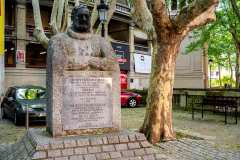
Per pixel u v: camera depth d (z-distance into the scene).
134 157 5.49
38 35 13.77
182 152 7.47
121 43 32.53
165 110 8.95
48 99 5.96
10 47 26.02
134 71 33.91
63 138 5.48
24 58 26.11
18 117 12.30
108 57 6.11
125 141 5.67
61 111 5.66
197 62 33.06
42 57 27.66
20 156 5.38
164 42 8.77
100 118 5.96
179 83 34.09
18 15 25.94
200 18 8.60
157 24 8.45
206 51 29.53
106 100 6.04
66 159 5.05
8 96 14.50
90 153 5.27
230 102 13.07
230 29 20.70
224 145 8.29
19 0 25.81
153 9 8.14
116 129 6.09
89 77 5.91
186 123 12.91
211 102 14.16
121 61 32.31
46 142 5.20
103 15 13.07
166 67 8.92
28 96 13.52
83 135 5.77
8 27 25.67
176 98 20.16
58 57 5.72
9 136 9.90
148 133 8.80
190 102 18.92
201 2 7.58
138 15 9.86
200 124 12.60
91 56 6.00
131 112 18.56
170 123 9.05
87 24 6.07
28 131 6.32
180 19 8.22
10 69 25.41
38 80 26.97
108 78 6.07
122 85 32.34
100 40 6.20
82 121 5.81
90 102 5.89
